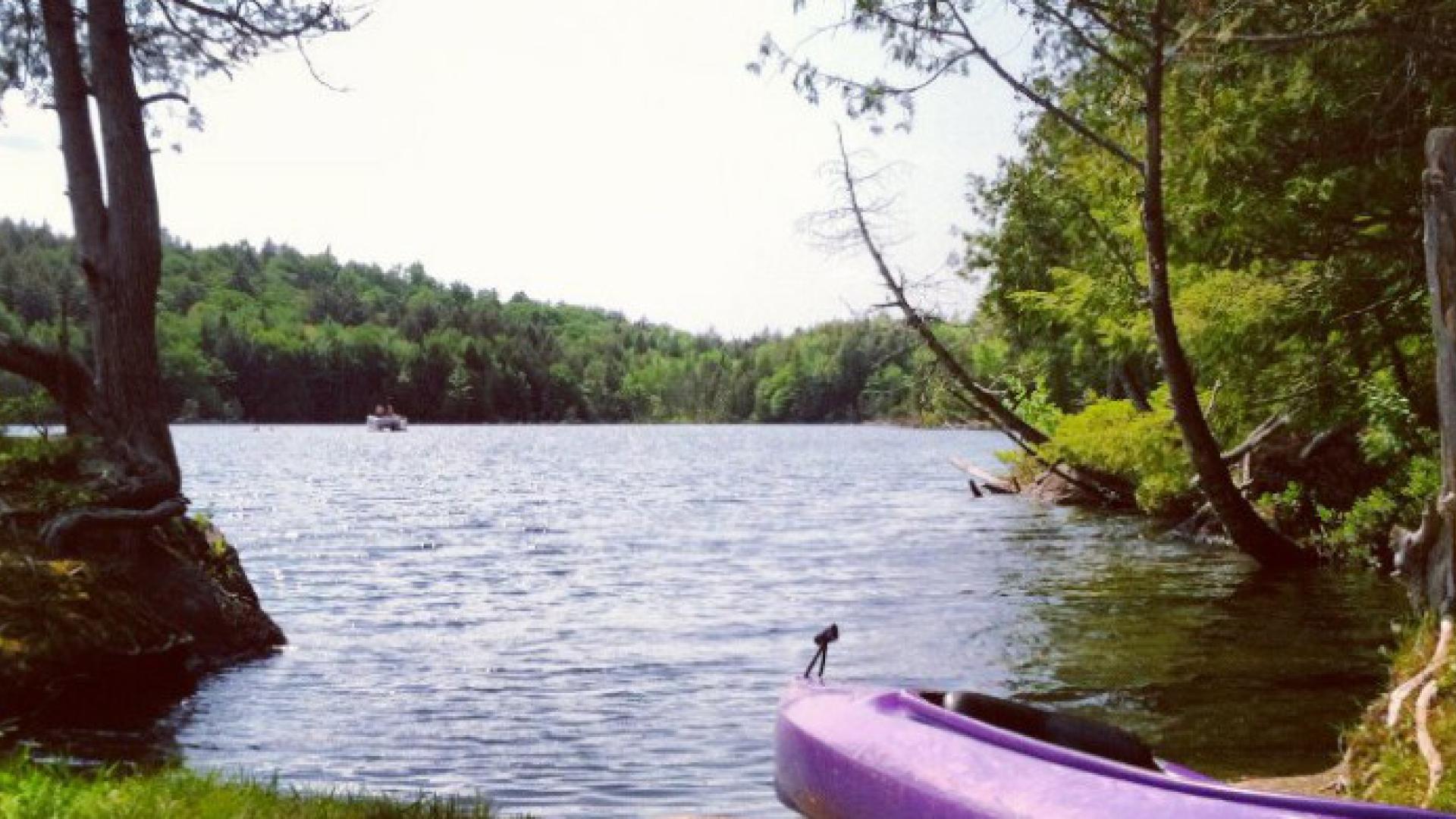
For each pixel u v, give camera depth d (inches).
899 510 1595.7
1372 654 538.0
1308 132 647.1
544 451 4397.1
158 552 561.9
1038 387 1612.9
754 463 3435.0
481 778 363.6
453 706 465.1
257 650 586.2
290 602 771.4
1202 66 689.0
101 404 570.6
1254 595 729.0
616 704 467.8
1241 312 772.0
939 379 1264.8
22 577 470.0
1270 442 979.9
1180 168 717.9
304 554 1074.1
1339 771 321.7
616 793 346.6
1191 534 1104.2
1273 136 650.8
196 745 402.0
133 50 644.7
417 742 407.8
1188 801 205.2
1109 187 933.8
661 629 653.3
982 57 812.6
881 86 834.2
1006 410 1243.2
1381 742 310.0
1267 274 743.1
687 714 450.9
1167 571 859.4
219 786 271.3
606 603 762.8
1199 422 802.8
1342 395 777.6
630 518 1519.4
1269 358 801.6
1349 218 655.1
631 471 2940.5
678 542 1186.6
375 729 427.2
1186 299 808.3
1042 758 232.1
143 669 489.1
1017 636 606.5
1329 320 726.5
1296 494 910.4
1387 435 740.7
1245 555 941.2
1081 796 214.4
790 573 912.9
